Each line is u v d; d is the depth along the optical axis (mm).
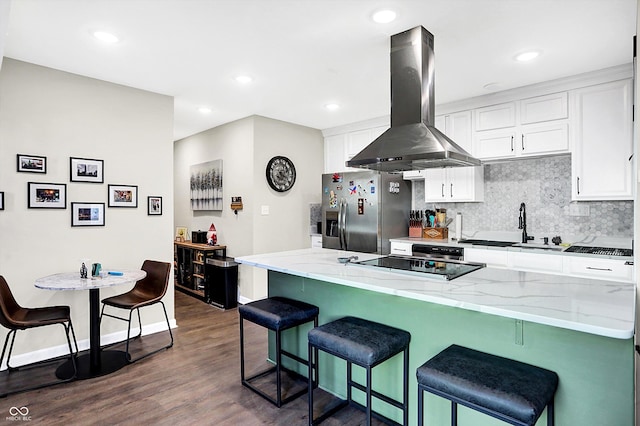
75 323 3027
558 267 3037
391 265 2258
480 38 2432
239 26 2285
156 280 3219
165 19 2193
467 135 3793
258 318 2291
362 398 2236
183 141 5867
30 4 2016
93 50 2613
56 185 2932
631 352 1323
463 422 1786
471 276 1965
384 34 2393
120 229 3295
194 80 3238
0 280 2473
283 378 2609
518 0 1985
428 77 2352
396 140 2311
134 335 3381
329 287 2420
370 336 1841
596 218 3332
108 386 2467
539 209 3674
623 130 2895
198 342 3279
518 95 3439
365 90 3529
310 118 4594
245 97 3738
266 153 4543
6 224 2705
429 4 2027
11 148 2725
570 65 2873
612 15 2133
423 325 1923
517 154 3453
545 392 1312
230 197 4758
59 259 2949
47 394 2359
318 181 5207
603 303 1433
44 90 2883
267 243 4539
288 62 2850
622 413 1342
